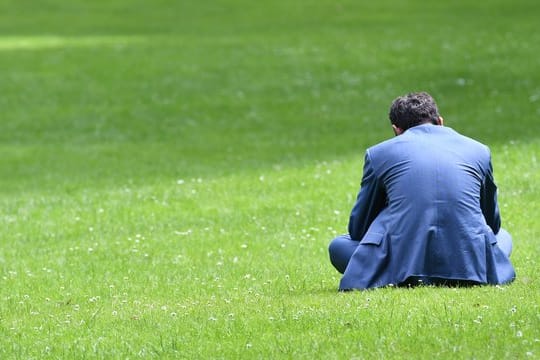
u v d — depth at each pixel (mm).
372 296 19422
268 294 22469
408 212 20141
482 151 20812
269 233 33406
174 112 68188
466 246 19969
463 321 17484
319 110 66312
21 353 17703
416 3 107312
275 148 55844
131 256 30391
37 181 50219
